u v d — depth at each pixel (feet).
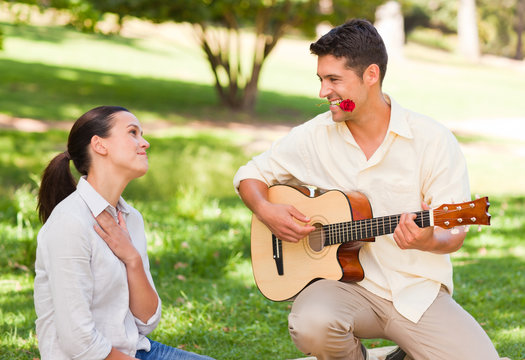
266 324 14.29
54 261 7.79
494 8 158.71
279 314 15.11
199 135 47.91
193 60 89.20
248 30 116.47
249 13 57.93
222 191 36.24
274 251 11.06
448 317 9.70
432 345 9.67
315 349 9.74
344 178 10.55
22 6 32.40
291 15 57.93
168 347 8.92
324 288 10.16
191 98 63.26
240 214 26.43
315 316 9.64
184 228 22.66
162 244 20.52
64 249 7.79
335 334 9.63
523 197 34.88
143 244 8.95
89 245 7.96
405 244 9.16
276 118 60.59
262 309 15.56
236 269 19.29
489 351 9.51
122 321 8.21
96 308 8.13
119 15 50.24
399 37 108.99
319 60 9.98
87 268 7.88
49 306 8.07
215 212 25.49
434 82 95.40
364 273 10.15
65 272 7.76
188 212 25.17
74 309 7.75
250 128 54.49
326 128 10.66
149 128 48.60
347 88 9.85
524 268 20.45
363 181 10.37
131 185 33.76
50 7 32.99
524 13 158.81
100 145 8.32
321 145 10.72
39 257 8.03
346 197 10.25
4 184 31.58
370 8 56.90
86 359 7.80
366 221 10.00
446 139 10.02
